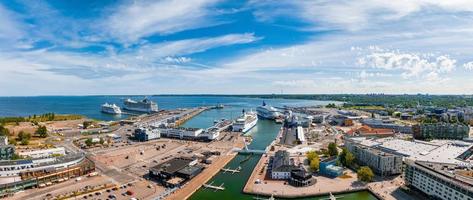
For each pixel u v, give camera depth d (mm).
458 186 190000
